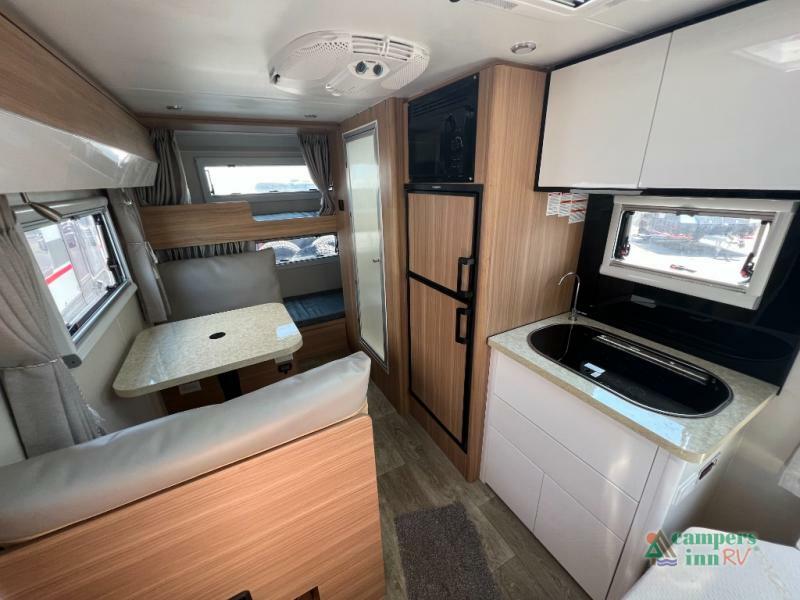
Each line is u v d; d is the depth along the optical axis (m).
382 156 1.86
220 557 0.91
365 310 2.71
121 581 0.79
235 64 1.16
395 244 1.97
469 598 1.35
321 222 2.77
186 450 0.80
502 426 1.62
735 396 1.09
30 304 0.86
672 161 0.99
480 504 1.75
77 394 0.97
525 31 0.95
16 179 0.73
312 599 1.21
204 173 2.90
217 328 2.01
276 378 2.68
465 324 1.61
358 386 1.03
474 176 1.36
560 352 1.69
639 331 1.50
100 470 0.73
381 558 1.27
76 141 0.98
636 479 1.06
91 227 1.63
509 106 1.24
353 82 1.26
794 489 1.04
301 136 2.68
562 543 1.40
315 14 0.82
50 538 0.69
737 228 1.11
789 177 0.80
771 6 0.75
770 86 0.78
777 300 1.06
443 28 0.92
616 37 1.00
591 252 1.63
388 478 1.92
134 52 1.01
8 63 0.67
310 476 0.99
